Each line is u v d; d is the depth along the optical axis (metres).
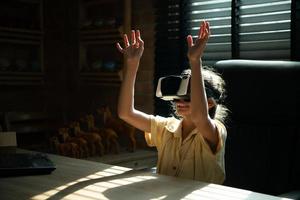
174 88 1.39
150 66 2.74
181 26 2.56
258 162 1.75
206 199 1.04
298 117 1.68
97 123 3.05
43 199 1.05
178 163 1.52
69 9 3.26
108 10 3.10
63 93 3.33
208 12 2.46
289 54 2.14
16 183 1.22
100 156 2.45
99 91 3.07
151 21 2.71
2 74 2.91
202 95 1.30
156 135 1.61
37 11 3.20
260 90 1.76
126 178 1.27
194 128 1.51
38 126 3.09
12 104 3.09
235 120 1.83
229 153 1.82
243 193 1.10
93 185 1.19
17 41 3.02
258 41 2.26
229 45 2.39
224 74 1.86
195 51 1.26
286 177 1.67
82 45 3.17
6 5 3.12
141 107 2.80
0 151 1.71
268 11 2.20
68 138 2.46
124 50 1.56
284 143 1.70
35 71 3.14
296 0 2.07
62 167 1.44
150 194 1.09
